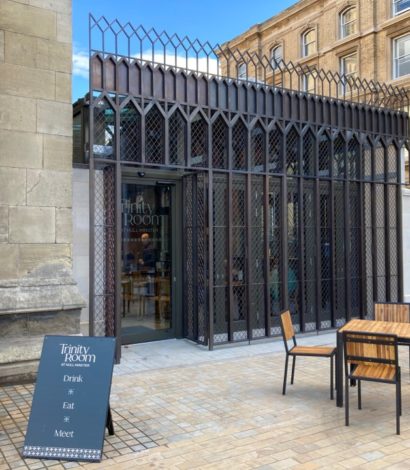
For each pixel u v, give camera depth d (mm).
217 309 8828
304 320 9516
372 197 10625
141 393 6004
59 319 6609
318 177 9758
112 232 7734
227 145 8688
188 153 8266
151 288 8969
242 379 6625
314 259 9812
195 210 8773
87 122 7844
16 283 6352
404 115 11203
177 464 4078
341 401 5516
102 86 7543
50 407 4359
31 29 6582
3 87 6363
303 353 5969
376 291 10672
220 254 8805
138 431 4789
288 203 9672
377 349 4930
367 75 28453
